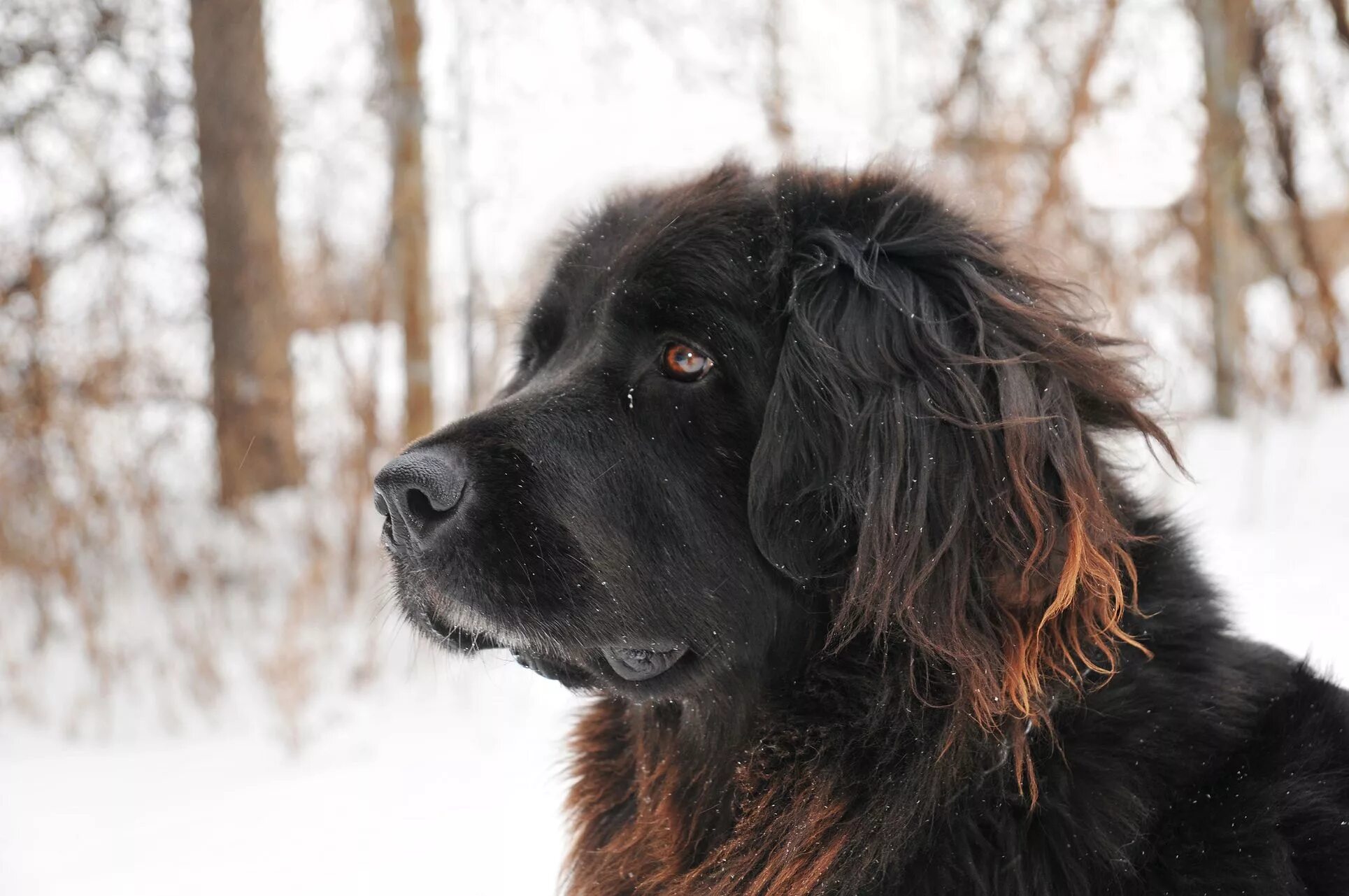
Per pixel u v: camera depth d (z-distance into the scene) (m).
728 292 2.23
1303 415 9.46
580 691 2.44
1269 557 6.17
